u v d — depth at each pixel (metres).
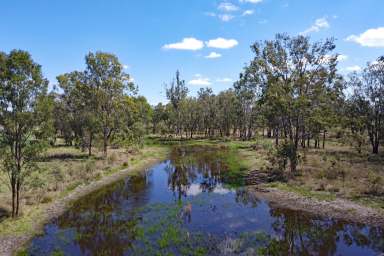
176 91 87.94
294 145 30.42
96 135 46.38
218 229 17.56
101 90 44.00
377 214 18.94
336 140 71.19
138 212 21.02
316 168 31.66
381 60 45.09
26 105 17.88
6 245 15.47
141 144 55.06
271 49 31.69
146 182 31.25
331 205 21.02
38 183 19.50
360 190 23.09
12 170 18.09
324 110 32.91
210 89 92.94
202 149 61.12
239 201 23.55
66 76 51.47
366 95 46.91
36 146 18.38
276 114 34.44
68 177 29.64
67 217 20.05
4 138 17.72
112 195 25.84
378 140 46.59
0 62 16.97
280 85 31.48
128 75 45.97
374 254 14.45
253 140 74.12
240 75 62.38
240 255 14.18
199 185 29.78
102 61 43.19
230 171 35.94
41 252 14.79
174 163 43.94
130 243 15.64
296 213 20.34
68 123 54.31
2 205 20.05
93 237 16.56
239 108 79.38
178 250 14.66
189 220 19.19
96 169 34.53
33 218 19.28
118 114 46.84
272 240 15.98
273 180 29.03
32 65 17.81
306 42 30.45
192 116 89.88
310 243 15.68
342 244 15.55
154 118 105.06
